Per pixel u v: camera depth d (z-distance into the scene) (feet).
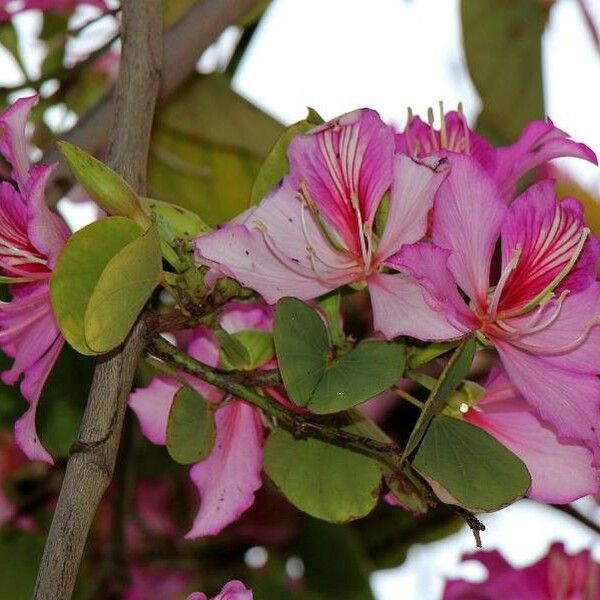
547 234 2.78
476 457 2.67
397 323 2.68
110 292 2.58
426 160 2.71
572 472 2.79
